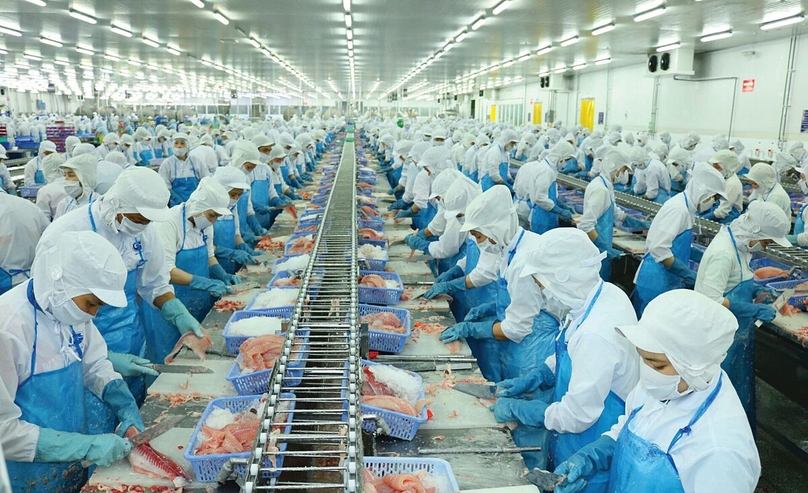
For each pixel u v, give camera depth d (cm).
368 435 270
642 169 1102
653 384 210
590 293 278
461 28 1498
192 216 472
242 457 235
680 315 199
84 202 575
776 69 1442
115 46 1956
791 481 439
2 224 445
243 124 2347
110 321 361
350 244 523
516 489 234
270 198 906
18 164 1592
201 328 377
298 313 343
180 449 267
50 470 266
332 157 1830
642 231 805
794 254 562
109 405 296
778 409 536
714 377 204
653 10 1141
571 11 1194
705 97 1730
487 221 402
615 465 229
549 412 271
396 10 1259
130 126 2502
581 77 2625
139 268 382
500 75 3016
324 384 316
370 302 461
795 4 1055
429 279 539
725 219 801
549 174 804
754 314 443
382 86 4491
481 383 337
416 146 935
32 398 253
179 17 1387
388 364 355
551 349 364
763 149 1498
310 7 1254
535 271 310
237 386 308
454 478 233
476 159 1296
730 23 1258
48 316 253
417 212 821
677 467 202
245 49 2055
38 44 1894
